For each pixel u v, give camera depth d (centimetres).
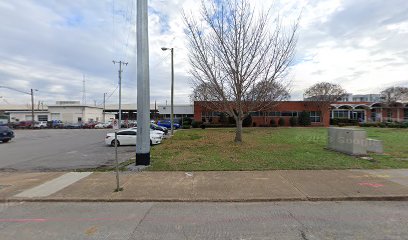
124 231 455
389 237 422
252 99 1677
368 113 5144
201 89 2198
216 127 4284
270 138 2169
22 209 577
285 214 530
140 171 909
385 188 681
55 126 6028
